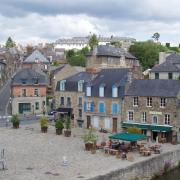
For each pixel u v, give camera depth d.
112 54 90.44
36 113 73.94
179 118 49.31
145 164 36.94
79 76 62.56
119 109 53.72
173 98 49.19
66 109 62.09
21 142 45.34
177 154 42.78
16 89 72.38
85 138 42.91
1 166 33.84
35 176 31.09
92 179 30.42
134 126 51.88
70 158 37.97
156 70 75.12
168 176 38.97
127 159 37.69
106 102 55.16
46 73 86.44
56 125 51.28
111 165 35.19
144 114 51.72
